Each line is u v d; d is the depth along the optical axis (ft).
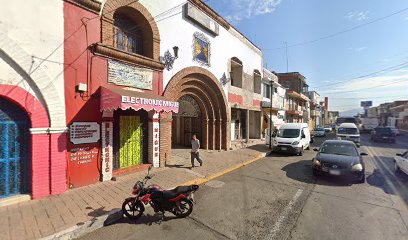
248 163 37.91
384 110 204.13
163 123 31.19
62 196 19.29
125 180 24.48
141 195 16.87
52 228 14.25
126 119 27.32
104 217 15.99
